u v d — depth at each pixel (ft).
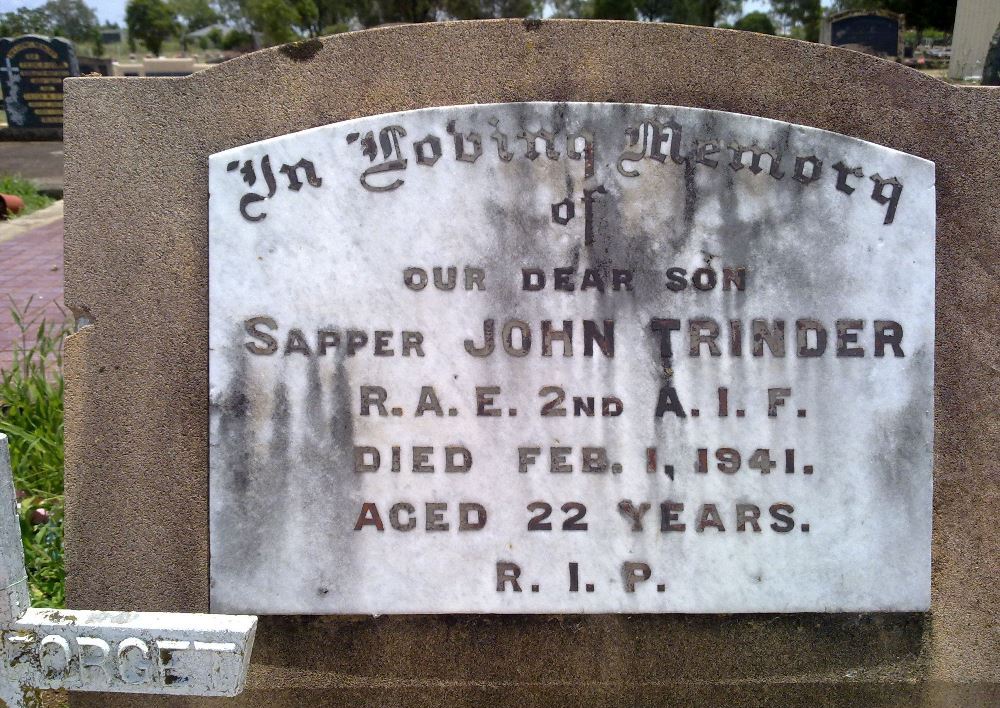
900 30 23.67
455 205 3.20
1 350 5.67
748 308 3.21
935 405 3.26
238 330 3.21
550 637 3.28
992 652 3.30
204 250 3.23
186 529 3.29
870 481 3.24
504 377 3.22
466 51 3.19
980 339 3.25
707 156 3.19
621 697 3.29
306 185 3.19
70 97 3.20
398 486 3.24
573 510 3.24
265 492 3.24
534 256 3.20
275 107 3.21
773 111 3.21
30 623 2.86
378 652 3.29
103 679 2.89
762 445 3.23
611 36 3.19
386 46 3.19
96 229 3.22
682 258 3.20
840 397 3.22
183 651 2.86
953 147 3.21
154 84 3.20
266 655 3.28
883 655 3.29
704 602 3.26
